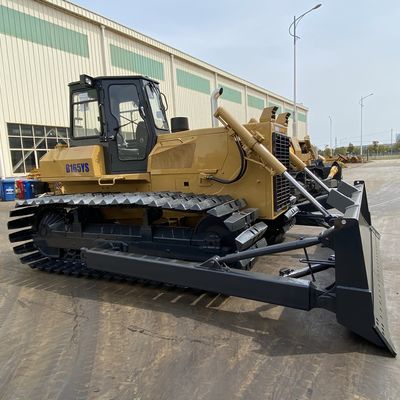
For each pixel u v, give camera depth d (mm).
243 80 32844
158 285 4262
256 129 4109
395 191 12602
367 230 3490
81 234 4809
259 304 3615
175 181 4543
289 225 4977
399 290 3797
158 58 21766
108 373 2543
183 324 3244
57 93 16000
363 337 2672
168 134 4605
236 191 4234
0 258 5762
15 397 2332
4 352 2879
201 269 3346
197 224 4047
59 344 2971
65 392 2361
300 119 54094
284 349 2766
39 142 15500
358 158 42562
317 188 8062
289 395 2236
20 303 3875
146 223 4348
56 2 15555
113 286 4309
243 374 2467
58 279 4645
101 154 4844
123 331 3152
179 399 2244
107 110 4742
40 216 5227
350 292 2645
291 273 3422
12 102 14359
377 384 2309
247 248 3719
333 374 2426
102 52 17953
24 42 14695
